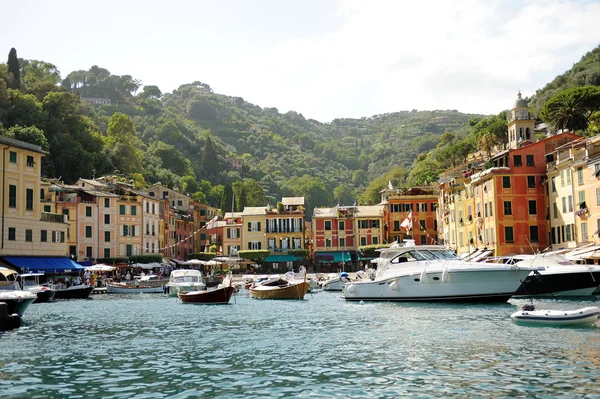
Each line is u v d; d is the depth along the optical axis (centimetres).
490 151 12531
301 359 2512
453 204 9562
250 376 2189
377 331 3347
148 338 3256
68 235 9931
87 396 1925
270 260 11725
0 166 6919
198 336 3316
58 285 7188
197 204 14738
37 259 7388
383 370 2242
